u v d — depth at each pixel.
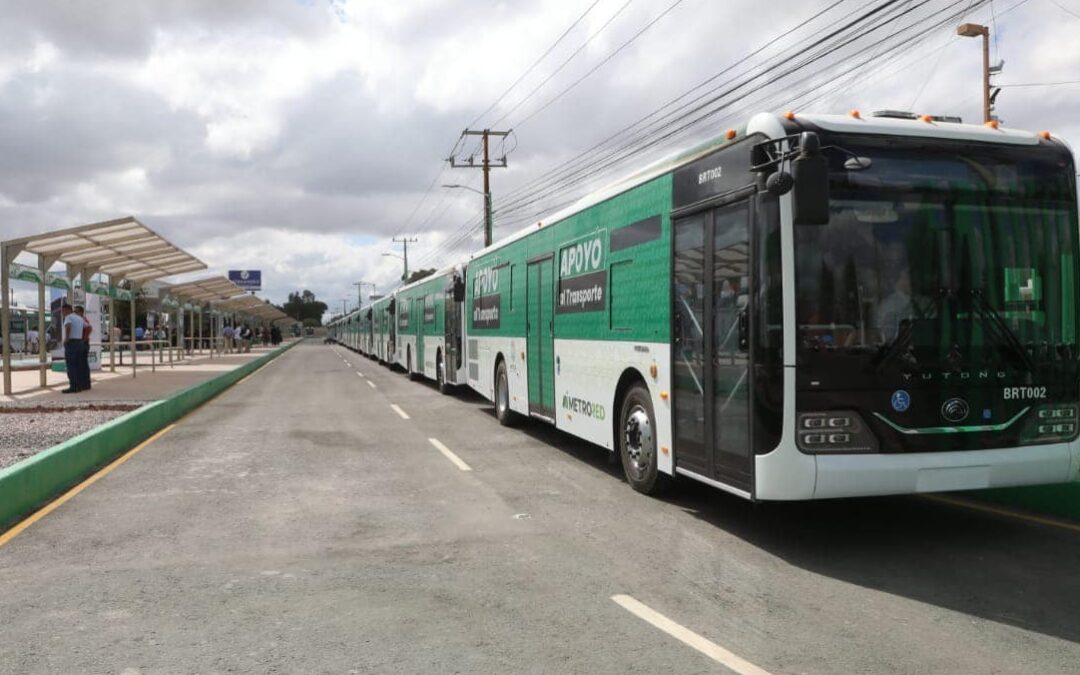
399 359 32.22
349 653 4.40
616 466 10.29
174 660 4.32
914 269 6.20
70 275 22.38
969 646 4.50
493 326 15.08
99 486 9.05
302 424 14.80
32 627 4.80
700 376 7.12
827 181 5.65
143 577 5.75
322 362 43.59
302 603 5.21
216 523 7.33
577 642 4.55
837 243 6.11
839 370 6.04
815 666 4.23
